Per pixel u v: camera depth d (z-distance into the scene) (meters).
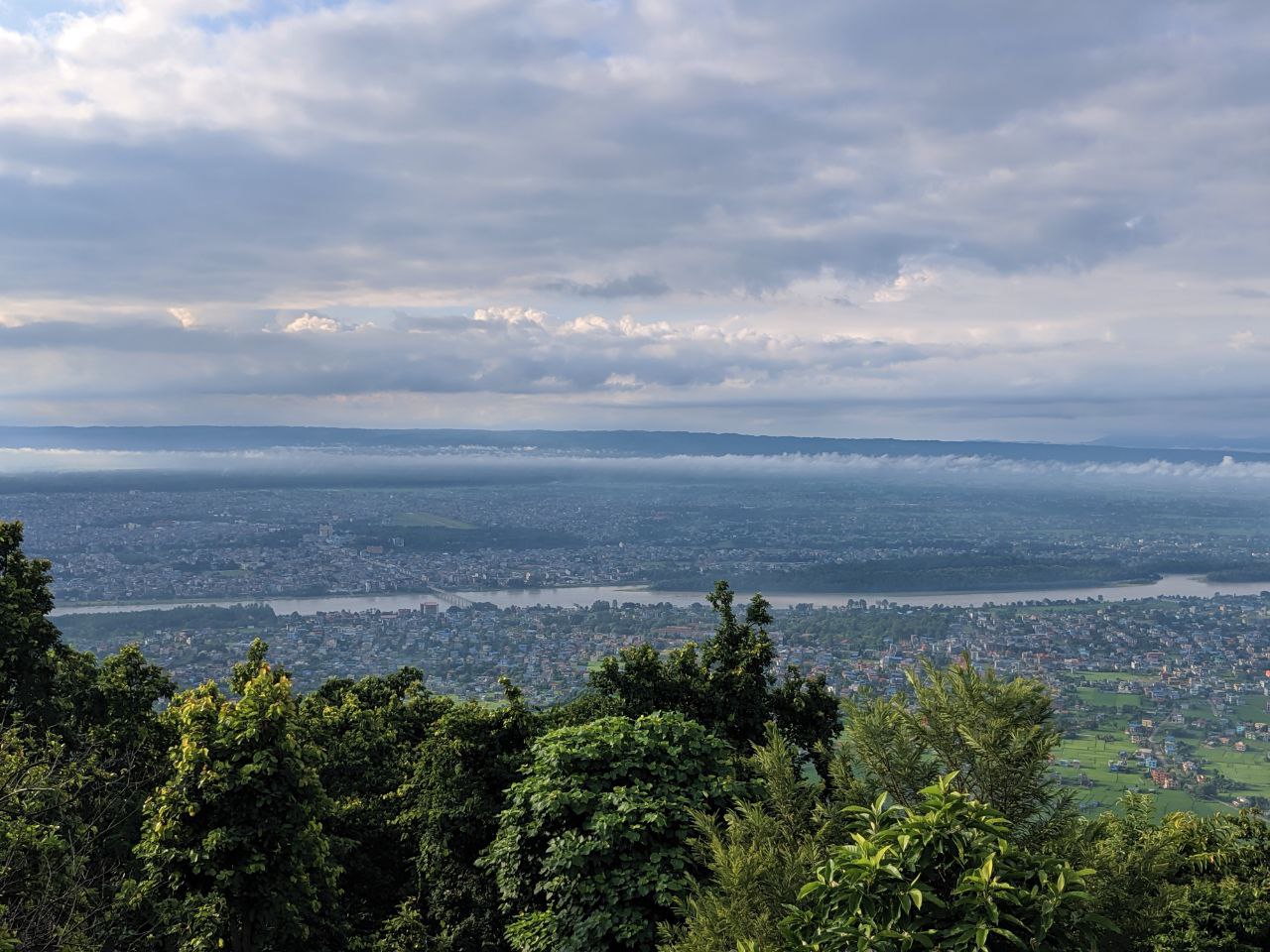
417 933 17.12
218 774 14.95
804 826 9.44
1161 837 8.75
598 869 12.43
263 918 15.37
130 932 13.91
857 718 9.65
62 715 17.45
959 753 9.05
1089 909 7.23
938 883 7.06
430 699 24.55
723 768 14.01
